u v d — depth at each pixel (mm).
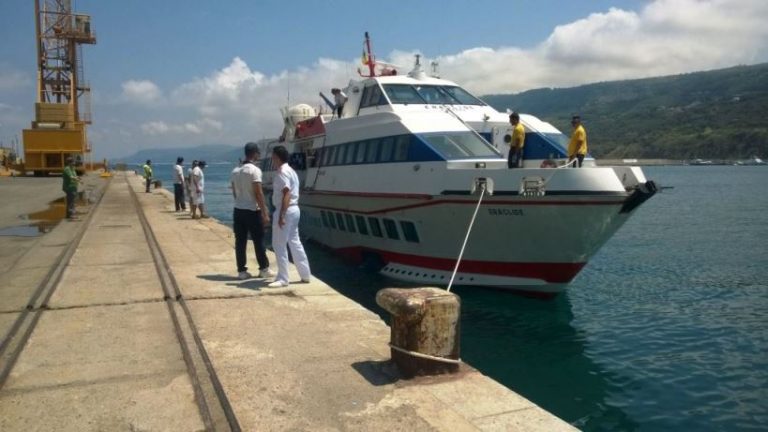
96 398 4297
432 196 12445
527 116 14750
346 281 15102
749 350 9922
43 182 40688
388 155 14000
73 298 7441
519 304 12516
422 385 4520
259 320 6414
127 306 7062
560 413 7664
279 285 8062
